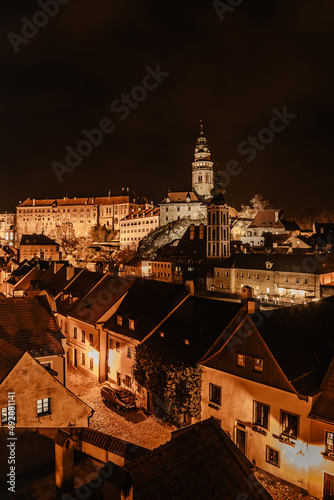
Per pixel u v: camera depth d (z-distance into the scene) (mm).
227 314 35219
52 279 67062
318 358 28953
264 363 28297
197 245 131375
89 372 46531
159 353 35875
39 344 33844
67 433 18344
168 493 13234
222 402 31156
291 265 90688
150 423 34844
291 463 26484
